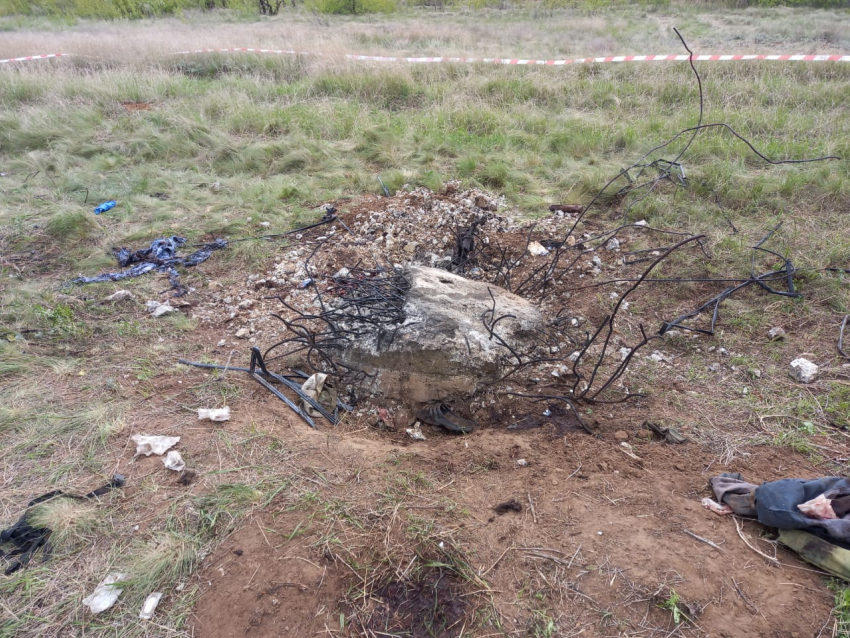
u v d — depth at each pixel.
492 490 2.82
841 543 2.31
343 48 11.48
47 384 3.60
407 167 6.77
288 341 3.83
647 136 7.04
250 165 7.08
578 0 20.45
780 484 2.51
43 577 2.45
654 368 3.64
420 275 4.21
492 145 7.09
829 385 3.33
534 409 3.44
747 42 12.28
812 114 7.23
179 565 2.47
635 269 4.65
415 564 2.44
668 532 2.52
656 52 11.47
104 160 7.17
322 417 3.49
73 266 5.17
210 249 5.37
